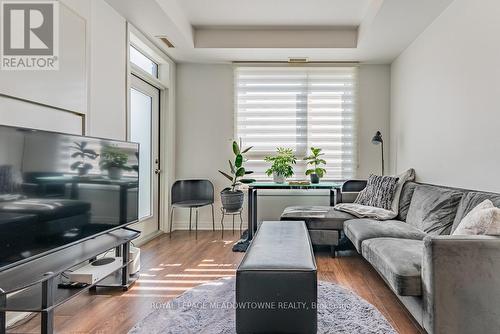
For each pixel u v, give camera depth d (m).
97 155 2.00
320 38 3.74
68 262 1.61
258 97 4.35
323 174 4.14
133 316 1.84
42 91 1.95
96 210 1.98
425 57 3.12
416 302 1.59
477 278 1.39
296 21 3.55
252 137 4.37
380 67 4.27
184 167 4.38
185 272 2.61
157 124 4.09
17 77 1.78
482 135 2.18
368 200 3.32
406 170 3.62
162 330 1.68
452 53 2.59
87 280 1.76
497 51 2.02
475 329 1.39
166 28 3.22
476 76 2.25
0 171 1.36
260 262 1.58
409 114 3.55
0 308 1.40
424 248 1.48
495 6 2.03
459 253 1.40
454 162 2.55
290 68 4.30
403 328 1.70
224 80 4.35
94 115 2.50
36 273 1.45
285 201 4.41
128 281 2.26
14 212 1.42
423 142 3.16
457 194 2.22
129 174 2.36
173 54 4.00
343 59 4.11
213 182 4.37
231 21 3.57
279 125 4.35
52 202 1.63
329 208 3.46
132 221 2.38
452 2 2.58
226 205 3.93
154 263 2.85
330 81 4.31
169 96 4.15
